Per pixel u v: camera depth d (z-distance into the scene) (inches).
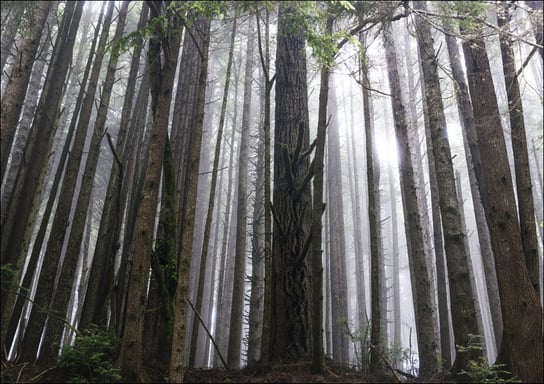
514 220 231.0
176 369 178.4
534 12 246.7
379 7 255.3
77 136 318.0
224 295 654.5
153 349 244.8
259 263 522.9
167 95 223.8
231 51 309.3
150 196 209.5
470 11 245.3
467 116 331.3
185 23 212.7
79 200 310.3
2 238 284.5
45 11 300.4
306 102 343.0
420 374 287.1
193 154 203.6
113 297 250.5
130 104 369.7
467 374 225.0
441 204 282.4
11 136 293.6
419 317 326.6
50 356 267.4
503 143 245.1
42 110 331.9
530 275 229.8
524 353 209.9
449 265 266.7
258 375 233.9
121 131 358.0
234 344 486.3
